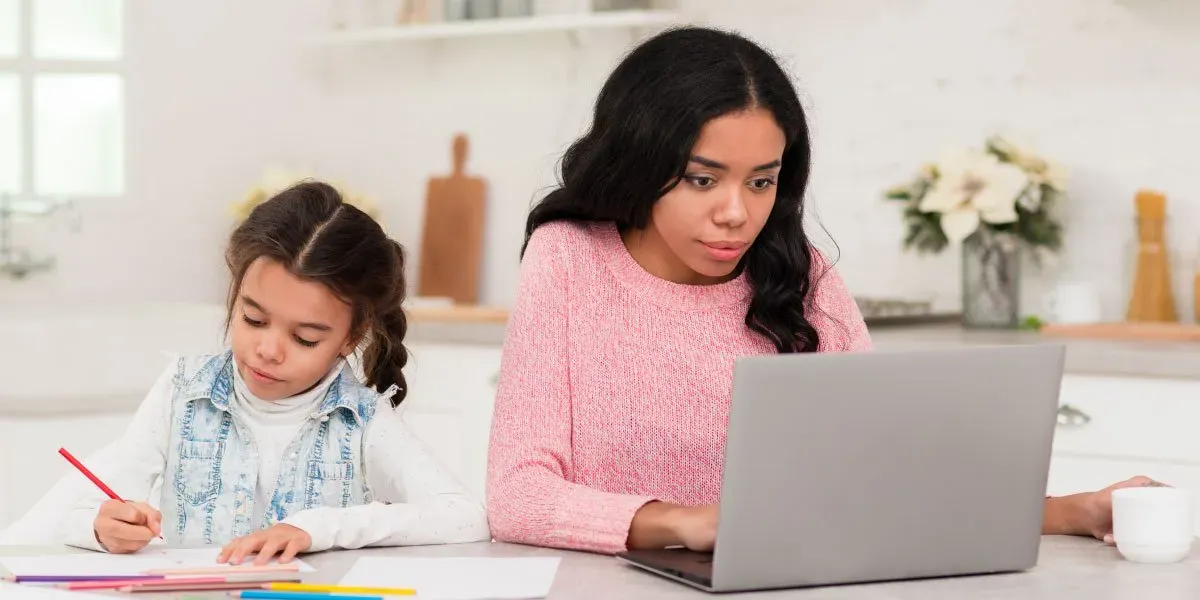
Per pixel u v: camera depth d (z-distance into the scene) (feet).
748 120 4.76
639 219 5.17
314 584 4.00
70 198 12.41
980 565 4.36
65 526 4.89
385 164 13.21
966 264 9.92
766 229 5.36
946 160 9.80
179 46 12.85
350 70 13.30
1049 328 9.39
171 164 12.86
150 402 5.54
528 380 5.19
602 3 11.64
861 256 11.11
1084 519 4.99
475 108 12.75
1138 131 10.08
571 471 5.19
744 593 4.09
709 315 5.38
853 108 11.09
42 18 12.66
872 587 4.18
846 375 4.08
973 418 4.27
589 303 5.34
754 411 3.99
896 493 4.21
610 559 4.56
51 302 12.40
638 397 5.26
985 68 10.57
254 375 5.15
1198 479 8.23
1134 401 8.41
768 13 11.38
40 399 9.49
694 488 5.27
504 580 4.16
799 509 4.09
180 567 4.29
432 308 11.56
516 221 12.57
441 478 5.29
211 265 13.01
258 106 13.16
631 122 4.96
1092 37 10.20
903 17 10.86
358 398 5.47
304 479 5.45
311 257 5.02
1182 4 9.87
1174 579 4.30
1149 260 9.80
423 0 12.63
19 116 12.53
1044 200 9.91
